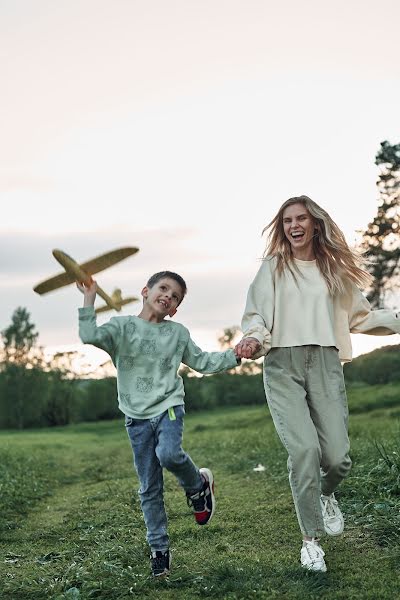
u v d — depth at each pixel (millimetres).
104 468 12008
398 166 20125
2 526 6898
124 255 4414
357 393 27078
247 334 4645
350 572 4473
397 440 8734
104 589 4445
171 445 4402
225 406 51781
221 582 4363
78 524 6617
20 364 62094
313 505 4543
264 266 4910
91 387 59219
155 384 4543
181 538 5672
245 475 8859
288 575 4406
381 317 5043
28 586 4695
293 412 4629
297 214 4824
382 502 5871
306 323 4738
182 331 4676
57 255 4305
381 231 20562
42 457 15164
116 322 4559
